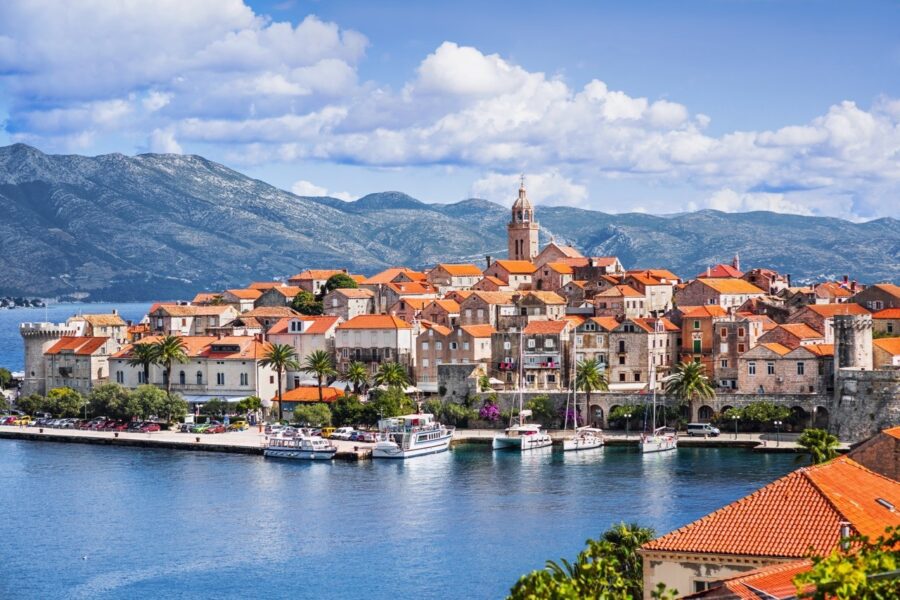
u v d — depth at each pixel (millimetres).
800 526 87188
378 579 163250
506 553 173250
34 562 177250
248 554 178875
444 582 160625
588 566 83000
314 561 173750
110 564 175625
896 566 60000
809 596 59500
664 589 82812
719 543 87562
